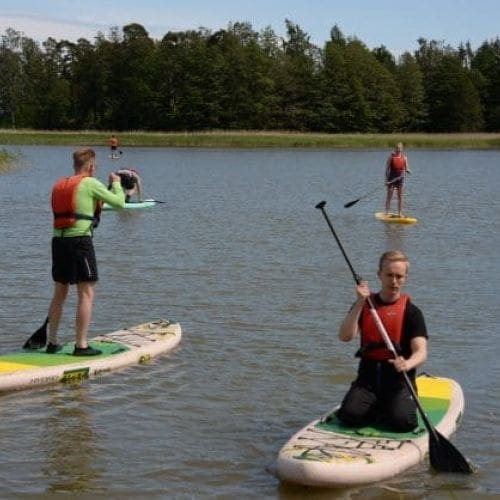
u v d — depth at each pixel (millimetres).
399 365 6113
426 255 15297
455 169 44500
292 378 8047
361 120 111062
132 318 10312
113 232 18016
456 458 5875
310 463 5590
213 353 8828
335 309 10836
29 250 15242
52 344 8406
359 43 118250
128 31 116625
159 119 111250
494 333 9727
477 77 121375
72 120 117812
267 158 57031
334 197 27688
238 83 110000
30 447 6301
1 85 126938
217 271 13383
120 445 6387
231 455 6250
